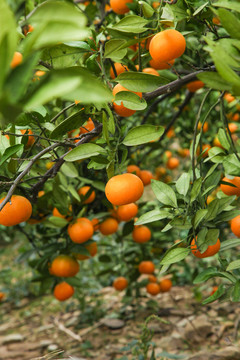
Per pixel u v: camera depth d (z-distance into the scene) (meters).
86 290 2.89
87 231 1.89
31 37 0.99
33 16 1.06
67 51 1.65
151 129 1.63
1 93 0.93
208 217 1.64
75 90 1.02
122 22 1.65
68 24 1.00
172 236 2.33
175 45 1.59
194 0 1.70
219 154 1.73
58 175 1.97
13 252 4.10
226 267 1.69
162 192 1.68
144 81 1.62
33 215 1.99
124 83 1.62
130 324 2.50
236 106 2.22
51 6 1.05
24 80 0.96
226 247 1.68
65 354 2.34
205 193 1.66
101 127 1.68
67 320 2.66
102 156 1.68
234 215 1.65
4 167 1.75
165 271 1.65
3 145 1.70
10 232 2.42
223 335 2.31
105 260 2.39
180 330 2.37
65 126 1.64
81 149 1.63
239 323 2.34
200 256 1.64
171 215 1.67
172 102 2.36
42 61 1.64
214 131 2.33
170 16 1.65
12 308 2.97
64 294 2.06
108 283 2.98
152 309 2.57
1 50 0.94
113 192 1.60
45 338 2.52
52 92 0.87
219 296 1.63
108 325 2.48
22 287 3.15
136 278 2.37
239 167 1.69
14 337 2.51
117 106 1.64
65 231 2.00
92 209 2.11
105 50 1.65
